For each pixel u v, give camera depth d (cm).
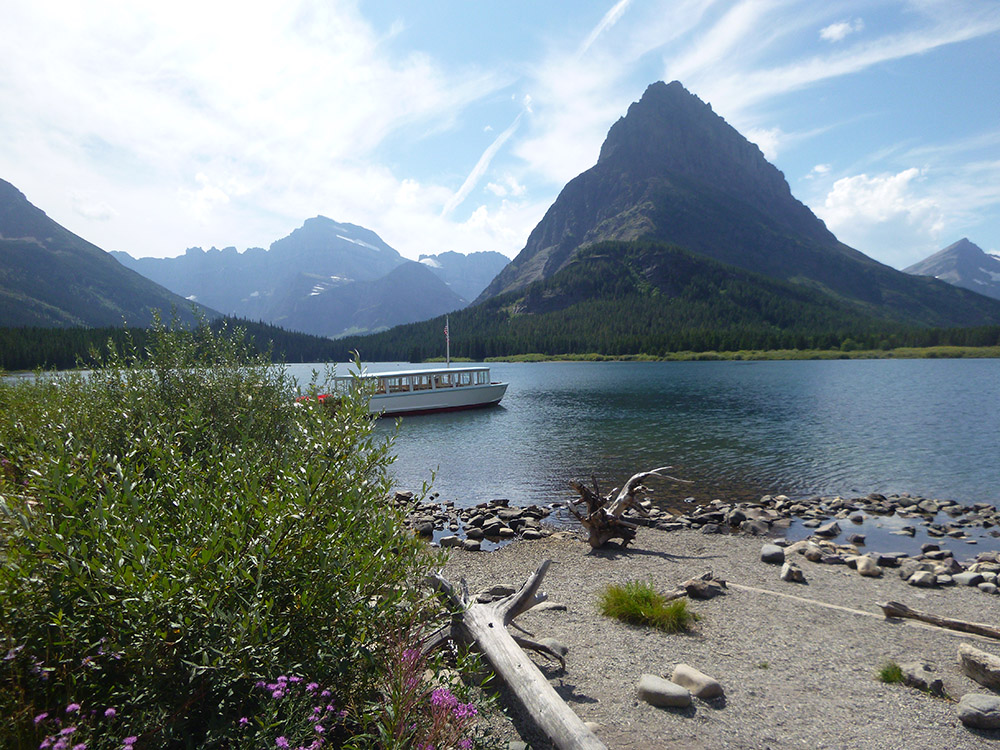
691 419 4234
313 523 397
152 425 540
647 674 641
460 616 616
